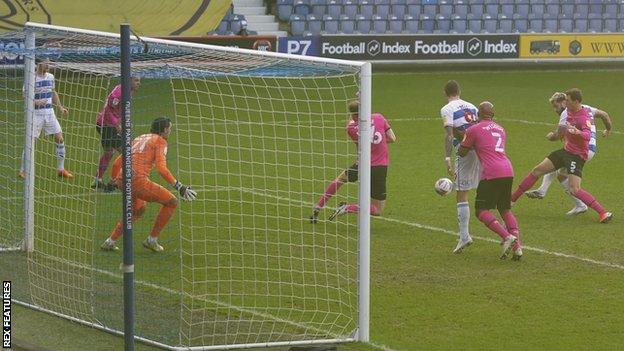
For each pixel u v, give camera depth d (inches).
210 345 1327.5
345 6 4719.5
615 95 3937.0
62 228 1863.9
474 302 1513.3
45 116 2249.0
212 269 1670.8
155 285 1581.0
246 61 1421.0
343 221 2005.4
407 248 1820.9
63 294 1544.0
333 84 3828.7
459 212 1776.6
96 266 1679.4
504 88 4050.2
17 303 1505.9
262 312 1470.2
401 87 4020.7
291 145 2773.1
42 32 1660.9
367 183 1341.0
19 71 2071.9
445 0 4847.4
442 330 1390.3
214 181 2306.8
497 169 1729.8
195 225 1939.0
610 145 2930.6
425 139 2994.6
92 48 1547.7
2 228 1850.4
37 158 2436.0
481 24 4813.0
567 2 4950.8
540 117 3403.1
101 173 2065.7
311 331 1390.3
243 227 1934.1
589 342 1341.0
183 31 4050.2
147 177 1712.6
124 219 1194.6
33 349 1298.0
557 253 1788.9
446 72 4439.0
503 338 1357.0
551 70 4566.9
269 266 1694.1
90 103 2807.6
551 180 2166.6
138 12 4045.3
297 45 4148.6
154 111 2898.6
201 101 3348.9
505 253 1729.8
